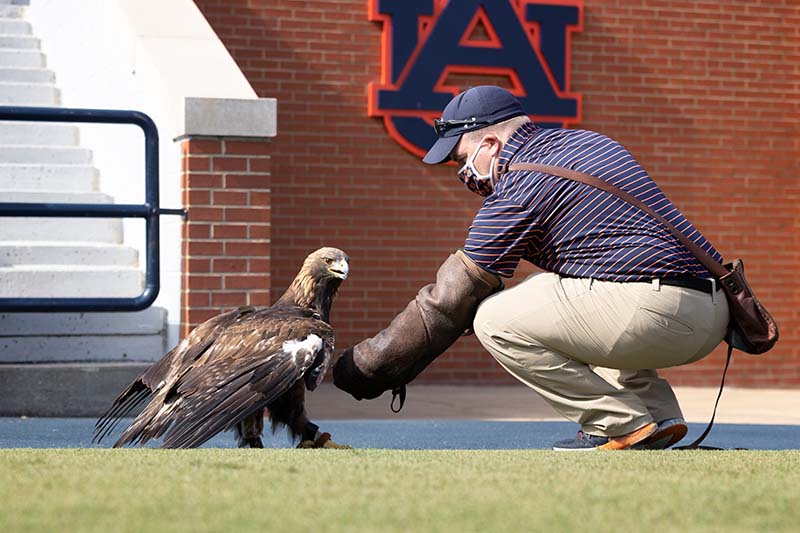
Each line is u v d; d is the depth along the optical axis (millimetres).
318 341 6070
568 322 6109
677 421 6426
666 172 16078
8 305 9336
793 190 16516
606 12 15852
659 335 6016
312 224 14938
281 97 14852
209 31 11000
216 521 3029
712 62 16234
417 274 15203
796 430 9195
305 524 3010
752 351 6246
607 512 3305
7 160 12492
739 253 16328
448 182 15312
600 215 6090
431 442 8047
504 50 15336
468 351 15375
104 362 10312
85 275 10703
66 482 3697
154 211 9664
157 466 4168
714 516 3291
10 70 13711
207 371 6008
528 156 6312
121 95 11578
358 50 15070
